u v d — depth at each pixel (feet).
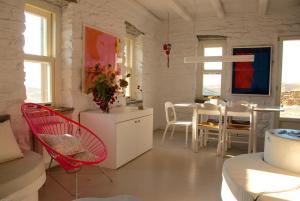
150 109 14.80
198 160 13.06
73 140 8.61
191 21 20.67
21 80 9.63
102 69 13.53
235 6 17.71
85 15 12.69
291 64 18.37
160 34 21.79
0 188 5.81
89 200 5.43
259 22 18.85
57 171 10.98
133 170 11.41
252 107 13.83
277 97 18.74
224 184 6.38
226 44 20.04
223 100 18.10
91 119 11.83
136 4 16.93
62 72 12.12
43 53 11.29
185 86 21.22
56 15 11.66
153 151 14.67
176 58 21.38
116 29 15.47
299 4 17.08
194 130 14.67
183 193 9.08
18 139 9.61
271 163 6.83
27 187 6.51
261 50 18.84
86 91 12.66
